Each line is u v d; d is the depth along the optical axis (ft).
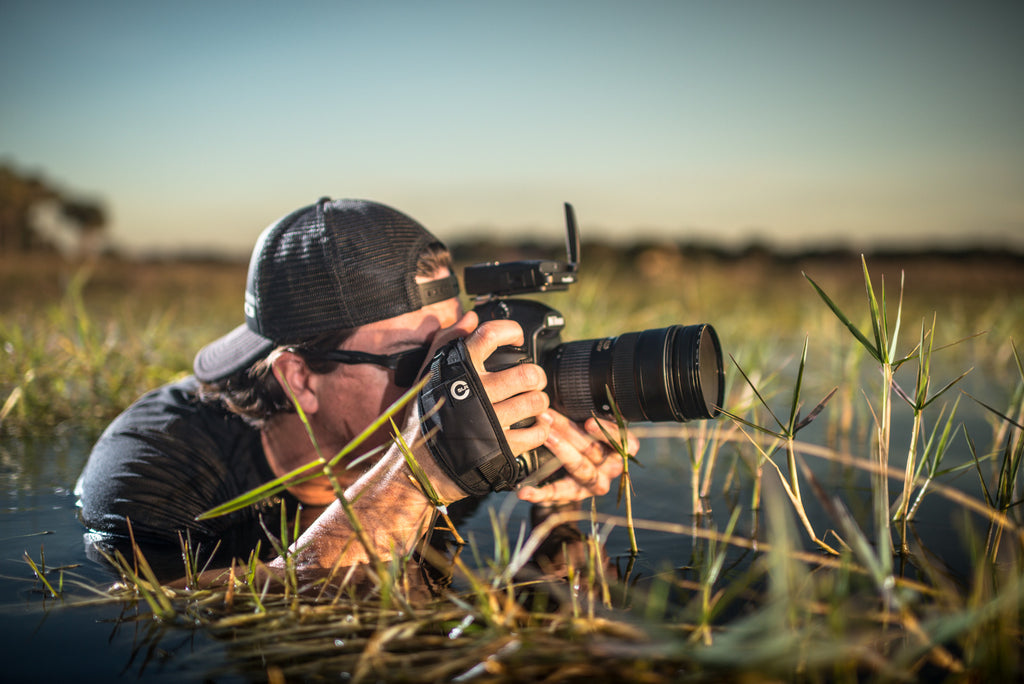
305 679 3.18
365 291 5.55
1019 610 3.40
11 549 5.14
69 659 3.37
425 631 3.70
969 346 15.71
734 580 4.37
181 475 5.73
